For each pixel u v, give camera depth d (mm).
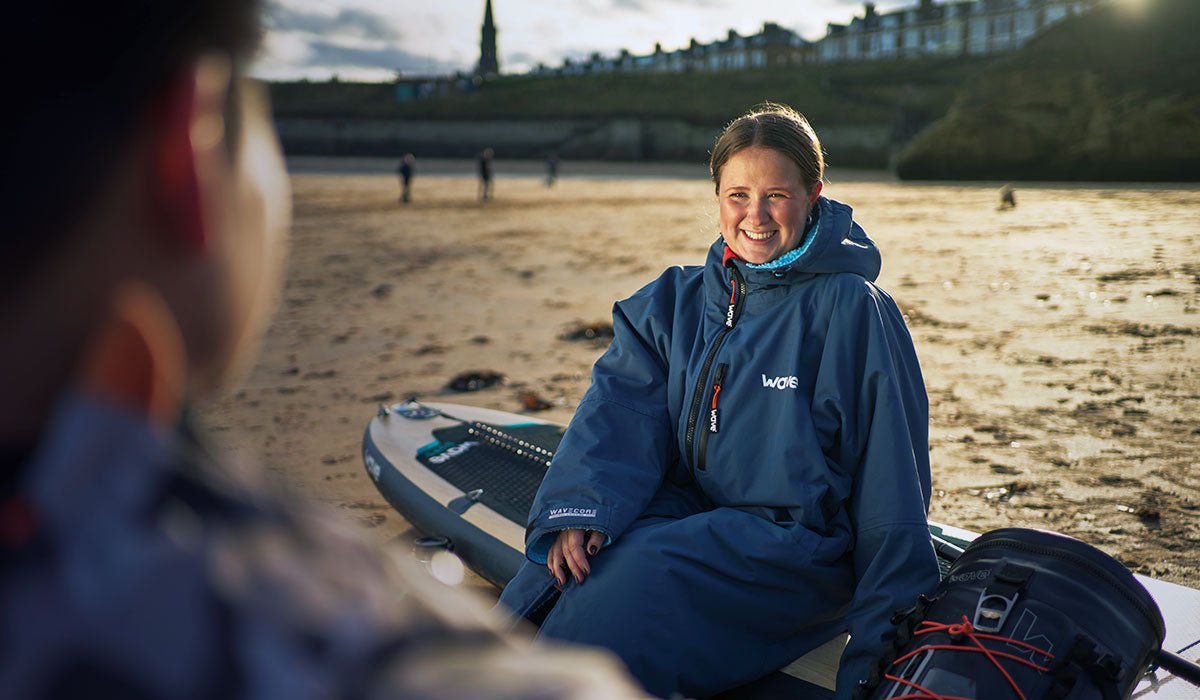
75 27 340
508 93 64500
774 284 2219
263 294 452
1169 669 1887
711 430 2221
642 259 13234
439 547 3166
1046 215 18453
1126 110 33000
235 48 392
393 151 62688
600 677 392
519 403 5887
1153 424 5121
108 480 341
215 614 339
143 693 322
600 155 57656
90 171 349
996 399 5750
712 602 2064
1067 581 1722
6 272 340
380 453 3820
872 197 25891
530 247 15031
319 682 344
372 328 8570
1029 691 1576
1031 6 70000
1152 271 10547
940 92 48156
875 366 2117
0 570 327
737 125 2227
